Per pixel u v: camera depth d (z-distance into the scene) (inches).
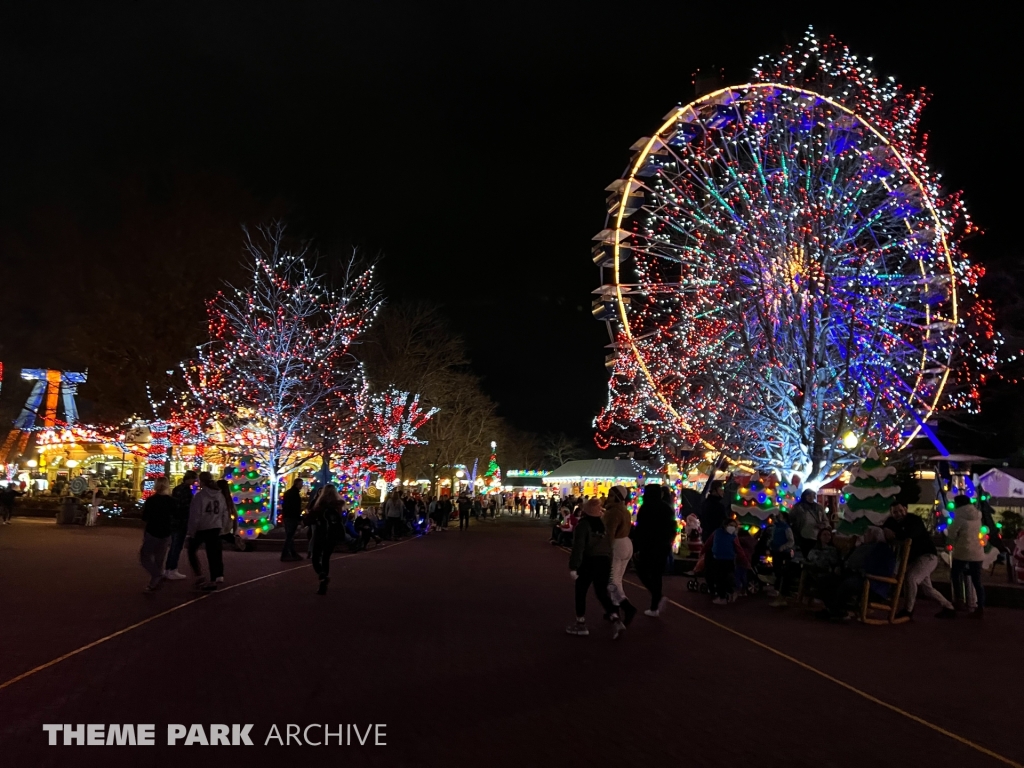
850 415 953.5
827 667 367.2
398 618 464.8
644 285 1038.4
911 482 903.1
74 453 1849.2
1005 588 619.5
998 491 1133.1
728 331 994.1
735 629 470.3
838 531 694.5
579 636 426.0
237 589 570.9
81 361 1480.1
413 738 245.9
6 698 276.7
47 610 450.0
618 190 1070.4
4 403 1878.7
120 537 1061.8
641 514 520.7
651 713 280.2
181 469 1553.9
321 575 559.8
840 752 245.3
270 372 1373.0
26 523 1371.8
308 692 293.6
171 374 1395.2
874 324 931.3
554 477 2576.3
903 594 531.8
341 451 1432.1
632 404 1138.7
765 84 947.3
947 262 931.3
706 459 1041.5
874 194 956.6
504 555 1018.7
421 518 1571.1
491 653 372.5
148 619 428.8
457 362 2130.9
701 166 978.7
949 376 1011.9
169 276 1405.0
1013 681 349.7
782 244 936.9
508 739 247.0
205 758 226.4
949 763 238.5
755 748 246.2
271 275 1376.7
